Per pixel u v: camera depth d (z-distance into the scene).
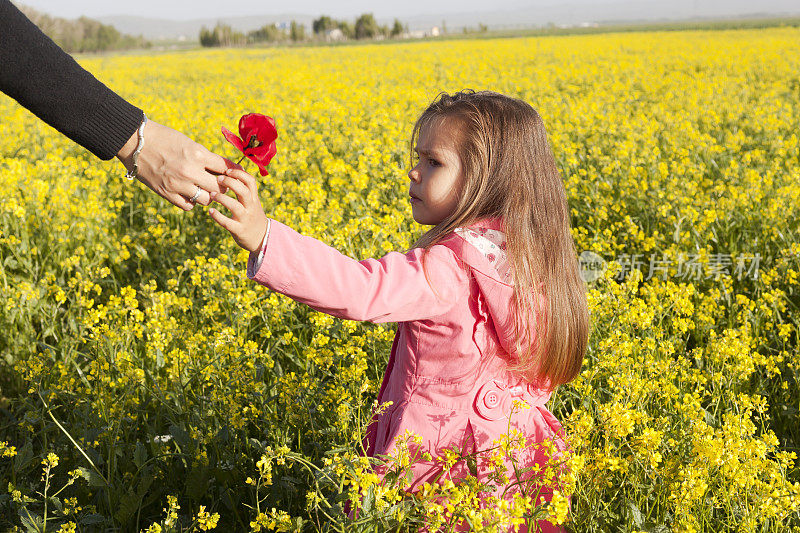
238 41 94.62
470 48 33.06
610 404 2.45
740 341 3.50
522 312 1.98
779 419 3.48
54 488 2.75
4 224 4.98
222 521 2.69
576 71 16.11
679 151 7.59
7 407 3.72
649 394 3.00
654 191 6.15
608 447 2.33
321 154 7.79
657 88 13.57
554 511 1.89
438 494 1.97
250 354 3.22
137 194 6.62
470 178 2.03
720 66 17.72
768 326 4.13
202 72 22.58
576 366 2.21
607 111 10.92
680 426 2.86
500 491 2.06
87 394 3.02
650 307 3.85
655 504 2.45
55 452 2.90
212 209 1.67
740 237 5.55
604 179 6.68
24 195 5.81
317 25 113.75
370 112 10.49
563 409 3.25
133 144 1.68
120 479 2.69
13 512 2.61
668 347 3.39
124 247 5.19
